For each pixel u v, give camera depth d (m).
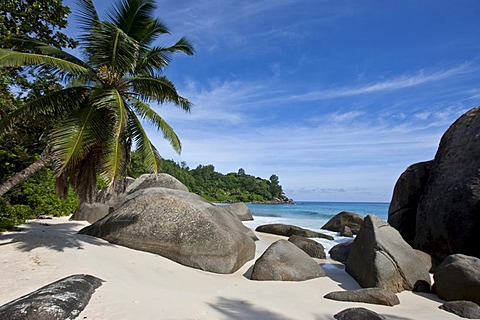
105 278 6.68
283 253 8.66
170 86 9.60
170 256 9.14
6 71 10.89
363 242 8.72
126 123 8.84
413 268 7.64
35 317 4.09
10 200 17.27
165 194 11.15
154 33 10.50
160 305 5.24
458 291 6.54
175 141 10.34
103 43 9.02
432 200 11.96
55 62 8.28
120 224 10.27
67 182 9.84
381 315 5.54
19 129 12.97
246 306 5.77
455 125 13.18
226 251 8.99
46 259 7.64
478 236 10.11
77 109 9.18
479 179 10.55
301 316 5.36
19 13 10.99
